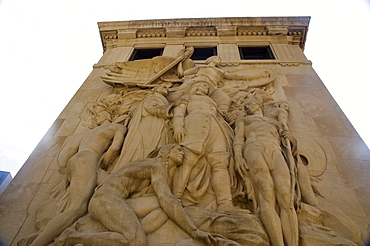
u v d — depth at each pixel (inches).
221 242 134.4
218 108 245.0
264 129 198.5
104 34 470.6
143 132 213.5
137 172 167.6
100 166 196.9
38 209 175.9
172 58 340.5
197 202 169.2
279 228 145.9
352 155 216.2
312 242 144.9
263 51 419.2
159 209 152.6
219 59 346.6
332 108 270.7
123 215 141.4
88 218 153.3
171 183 172.7
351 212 172.9
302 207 164.7
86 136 211.9
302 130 243.6
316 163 209.9
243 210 157.8
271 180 166.2
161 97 252.1
